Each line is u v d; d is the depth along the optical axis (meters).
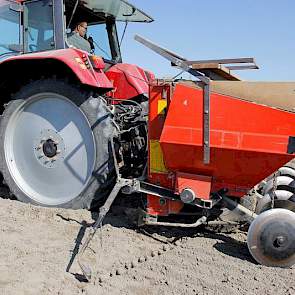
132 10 5.64
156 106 3.86
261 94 3.59
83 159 4.62
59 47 4.80
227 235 4.14
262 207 4.08
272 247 3.40
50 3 4.80
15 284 2.99
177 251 3.73
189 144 3.62
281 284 3.16
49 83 4.64
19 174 4.99
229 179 3.75
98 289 3.01
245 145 3.46
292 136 3.35
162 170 3.92
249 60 3.62
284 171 4.87
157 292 3.03
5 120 4.93
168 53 3.60
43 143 4.80
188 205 4.01
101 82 4.50
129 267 3.38
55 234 3.93
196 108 3.58
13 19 5.05
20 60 4.57
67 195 4.75
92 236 3.55
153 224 4.00
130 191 3.87
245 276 3.28
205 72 3.88
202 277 3.25
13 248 3.57
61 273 3.19
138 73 5.68
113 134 4.43
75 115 4.63
